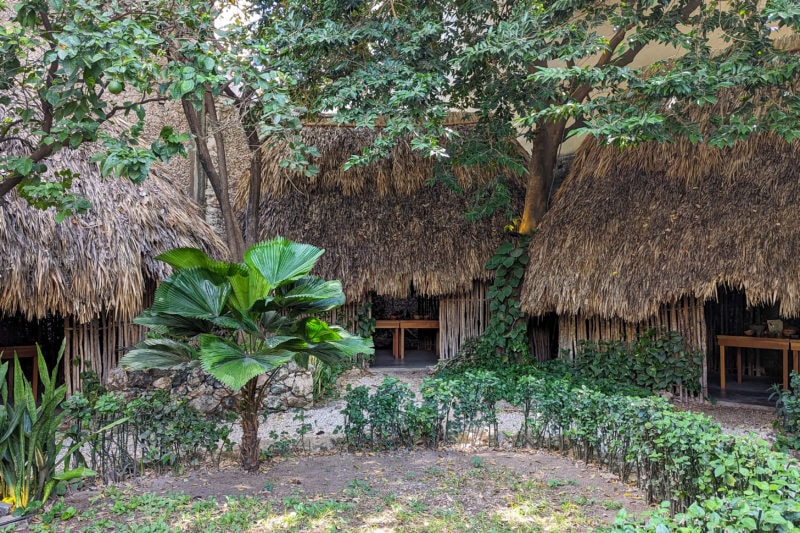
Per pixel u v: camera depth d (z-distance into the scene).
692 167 7.34
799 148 6.57
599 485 4.25
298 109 4.89
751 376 9.53
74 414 4.20
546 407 5.09
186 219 7.67
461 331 9.39
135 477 4.40
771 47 5.60
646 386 7.54
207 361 3.67
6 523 3.51
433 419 5.12
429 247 9.07
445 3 7.31
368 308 9.52
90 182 6.52
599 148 8.64
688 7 7.17
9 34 3.47
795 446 4.89
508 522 3.56
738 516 2.11
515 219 9.35
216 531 3.38
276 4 7.56
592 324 8.13
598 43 5.87
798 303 5.85
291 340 3.99
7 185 3.76
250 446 4.54
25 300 5.59
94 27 3.51
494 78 7.30
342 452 5.10
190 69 3.46
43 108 3.78
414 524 3.52
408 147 9.66
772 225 6.28
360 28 6.39
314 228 9.34
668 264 6.82
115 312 6.23
